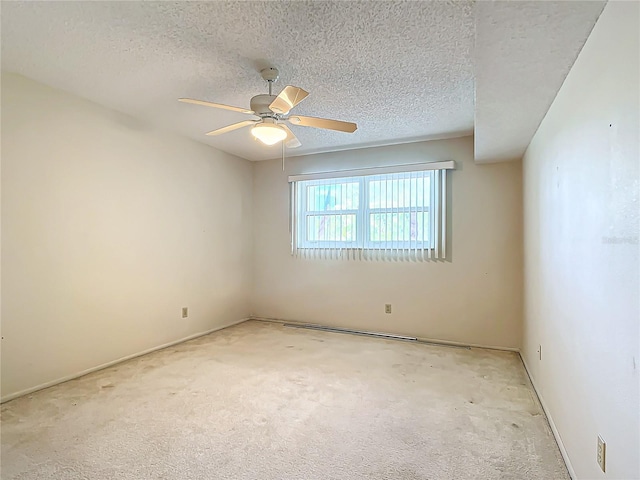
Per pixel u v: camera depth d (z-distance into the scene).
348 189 4.57
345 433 2.12
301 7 1.80
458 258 4.02
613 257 1.27
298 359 3.44
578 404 1.67
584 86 1.61
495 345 3.87
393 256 4.32
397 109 3.18
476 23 1.43
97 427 2.17
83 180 3.03
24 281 2.64
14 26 1.98
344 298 4.60
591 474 1.47
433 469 1.79
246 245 5.10
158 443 2.01
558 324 2.08
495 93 2.11
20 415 2.31
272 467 1.80
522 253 3.69
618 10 1.22
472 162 3.97
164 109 3.24
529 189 3.20
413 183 4.22
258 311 5.17
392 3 1.76
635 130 1.09
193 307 4.21
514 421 2.26
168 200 3.86
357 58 2.30
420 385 2.83
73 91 2.87
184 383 2.85
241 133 3.95
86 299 3.06
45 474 1.73
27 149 2.65
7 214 2.54
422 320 4.18
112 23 1.95
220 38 2.09
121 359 3.35
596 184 1.45
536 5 1.31
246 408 2.43
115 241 3.30
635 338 1.09
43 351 2.75
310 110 3.20
